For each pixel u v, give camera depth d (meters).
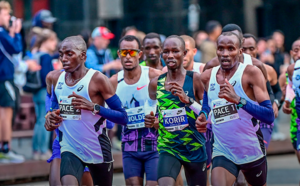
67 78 14.18
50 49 23.41
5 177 22.31
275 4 45.50
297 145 16.81
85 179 15.93
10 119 22.62
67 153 14.17
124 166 16.12
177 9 41.03
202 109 14.27
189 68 18.09
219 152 14.09
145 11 41.16
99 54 24.08
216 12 44.53
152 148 15.93
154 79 15.49
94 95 14.03
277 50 32.22
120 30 44.19
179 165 14.66
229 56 13.46
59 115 14.22
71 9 40.03
